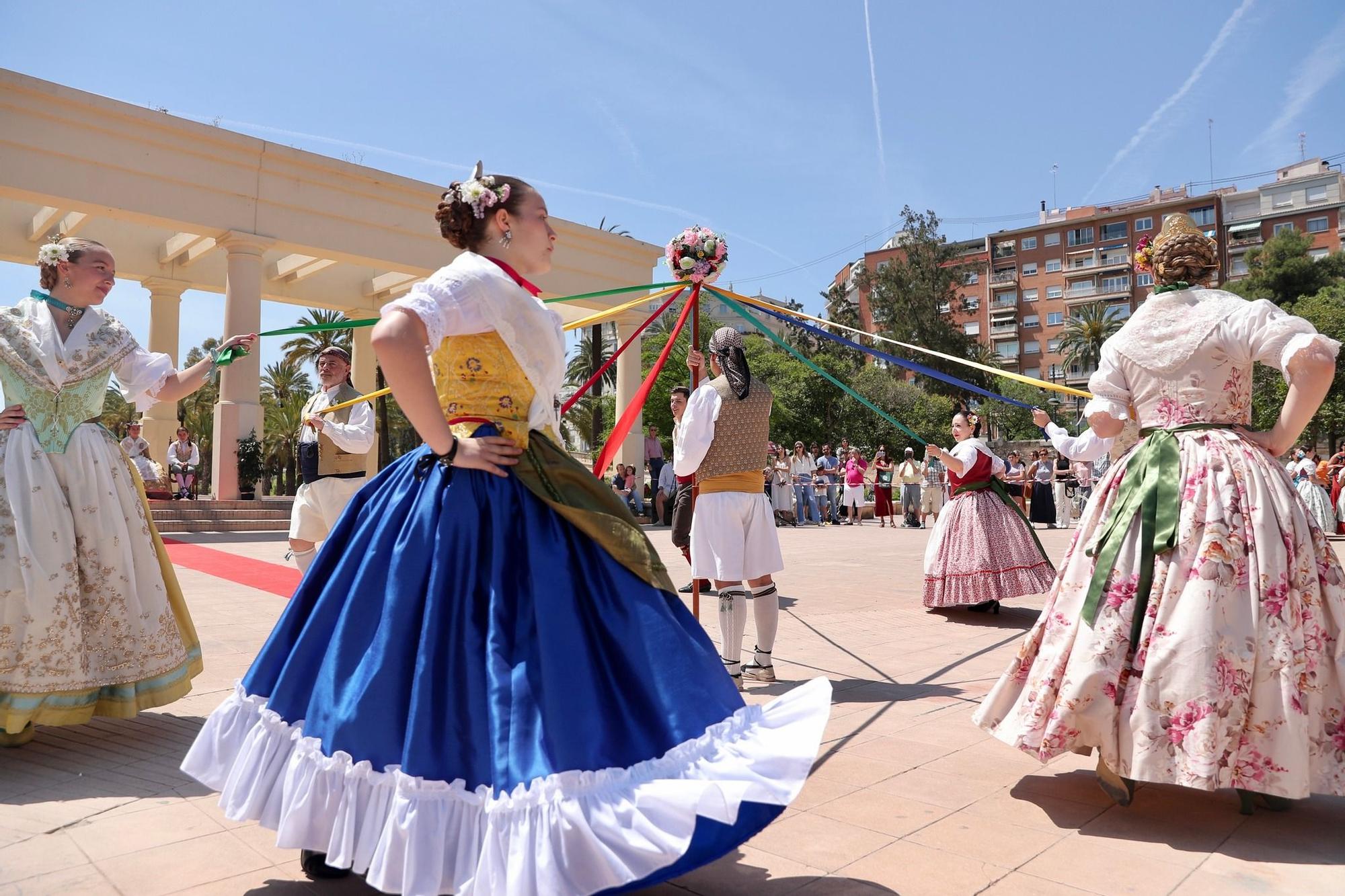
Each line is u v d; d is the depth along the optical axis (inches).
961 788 107.3
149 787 107.7
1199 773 88.7
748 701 152.3
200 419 1565.0
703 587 308.5
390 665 71.1
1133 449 104.7
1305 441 1459.2
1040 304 2910.9
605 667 71.9
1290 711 89.4
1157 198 2923.2
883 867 84.3
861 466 881.5
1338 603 94.2
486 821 65.6
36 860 85.4
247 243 560.7
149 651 129.9
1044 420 132.4
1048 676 100.8
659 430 1322.6
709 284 174.9
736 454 167.3
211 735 77.6
